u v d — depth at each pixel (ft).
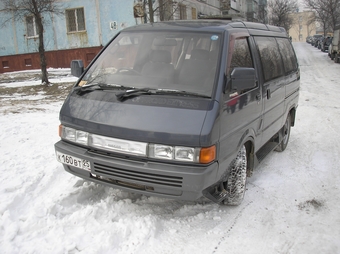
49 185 14.30
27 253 9.78
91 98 11.96
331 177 16.29
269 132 16.26
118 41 14.05
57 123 23.98
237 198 12.81
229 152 11.49
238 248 10.62
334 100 37.63
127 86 11.98
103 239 10.46
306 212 12.96
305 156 19.22
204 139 10.00
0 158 16.81
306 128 25.41
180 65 12.07
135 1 65.72
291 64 20.20
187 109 10.51
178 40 12.71
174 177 10.21
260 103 14.03
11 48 77.56
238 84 11.03
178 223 11.75
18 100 36.42
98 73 13.12
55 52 74.38
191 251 10.36
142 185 10.81
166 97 10.97
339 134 23.75
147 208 12.50
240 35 13.34
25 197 12.99
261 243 10.93
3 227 10.93
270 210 13.03
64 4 70.54
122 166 10.62
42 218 11.51
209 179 10.41
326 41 131.44
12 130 21.54
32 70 75.87
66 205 12.68
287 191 14.67
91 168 11.32
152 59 12.64
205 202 13.25
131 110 10.89
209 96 10.78
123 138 10.71
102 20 69.41
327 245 10.85
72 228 11.17
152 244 10.48
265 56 15.40
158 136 10.23
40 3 47.14
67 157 11.89
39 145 19.08
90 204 12.87
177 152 10.18
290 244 10.91
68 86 46.32
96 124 11.10
